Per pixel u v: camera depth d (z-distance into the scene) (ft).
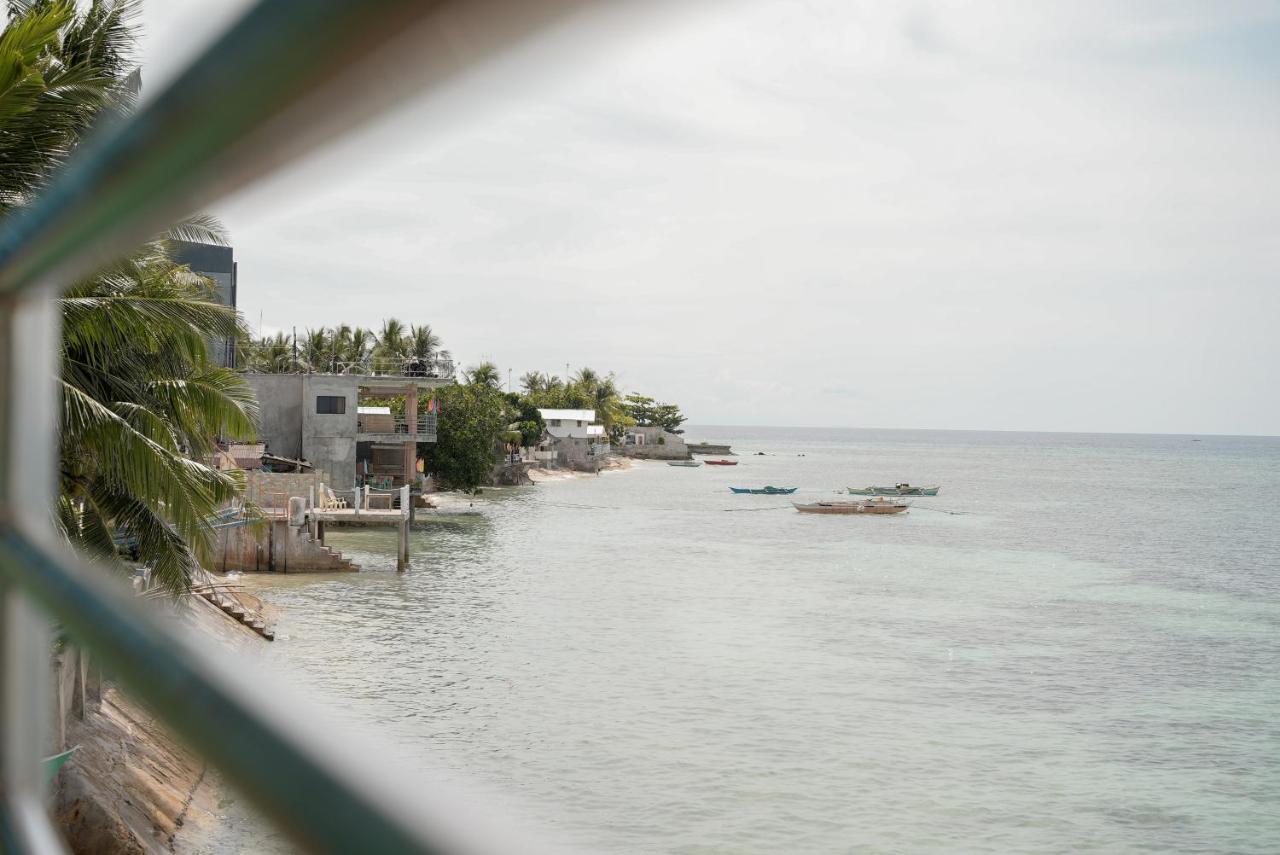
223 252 221.05
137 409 56.95
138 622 2.16
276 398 214.48
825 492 378.73
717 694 98.73
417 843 1.15
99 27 55.83
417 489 250.57
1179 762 85.10
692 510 295.48
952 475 550.77
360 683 95.14
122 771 54.29
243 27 1.44
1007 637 129.39
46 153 44.62
